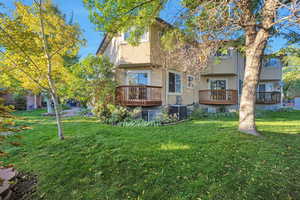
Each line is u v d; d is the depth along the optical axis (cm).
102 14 458
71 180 275
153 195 234
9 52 455
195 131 575
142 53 905
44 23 458
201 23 455
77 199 232
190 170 293
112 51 1106
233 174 277
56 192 248
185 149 391
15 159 356
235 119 917
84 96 909
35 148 415
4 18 420
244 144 412
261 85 1683
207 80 1385
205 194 230
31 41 446
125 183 264
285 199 218
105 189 251
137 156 354
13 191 253
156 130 604
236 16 445
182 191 240
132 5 450
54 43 484
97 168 308
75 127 669
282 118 954
